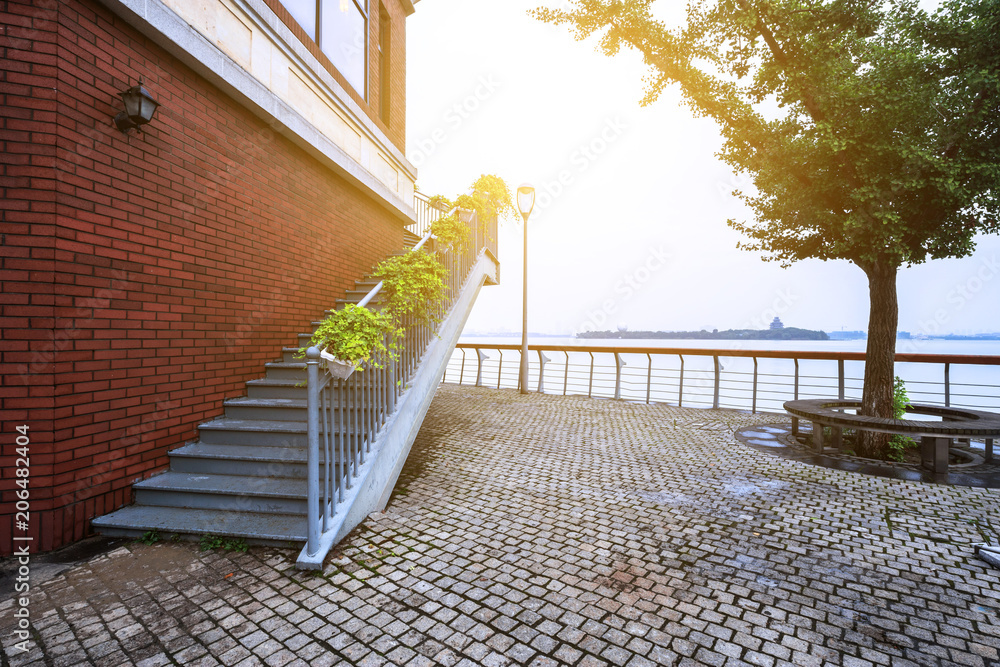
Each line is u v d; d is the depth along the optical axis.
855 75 5.68
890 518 4.15
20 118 3.16
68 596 2.77
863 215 5.48
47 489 3.26
